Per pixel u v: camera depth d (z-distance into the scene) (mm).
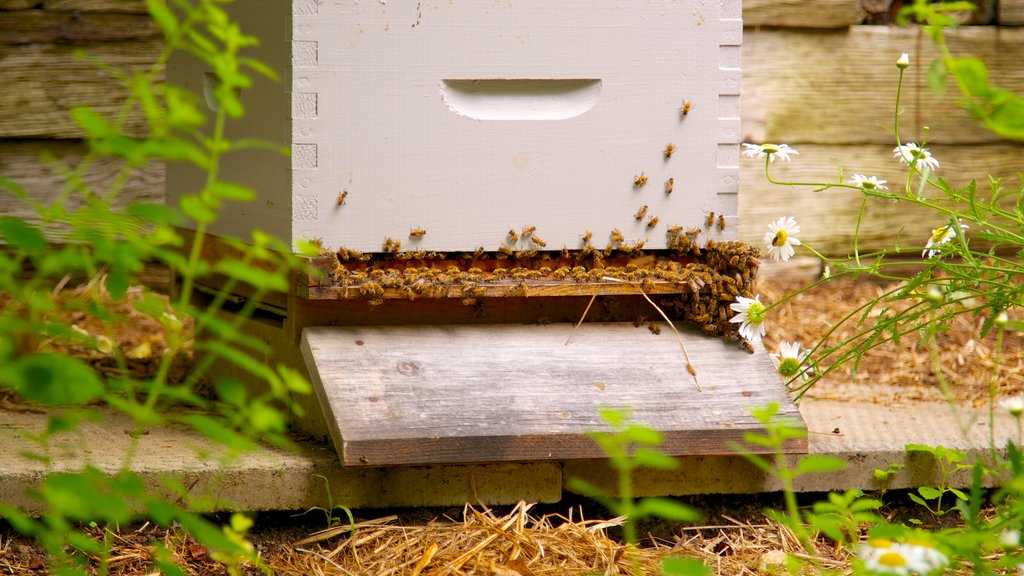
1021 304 3209
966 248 3221
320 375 3154
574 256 3254
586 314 3281
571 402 3172
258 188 3242
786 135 4109
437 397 3154
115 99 3891
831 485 3234
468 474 3174
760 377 3227
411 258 3217
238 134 3279
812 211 4129
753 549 3180
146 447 3189
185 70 3402
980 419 3367
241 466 3135
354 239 3193
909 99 4141
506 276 3234
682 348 3240
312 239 3182
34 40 3848
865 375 3621
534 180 3225
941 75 2787
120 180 2820
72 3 3861
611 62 3229
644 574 3078
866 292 4078
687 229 3268
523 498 3186
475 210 3217
